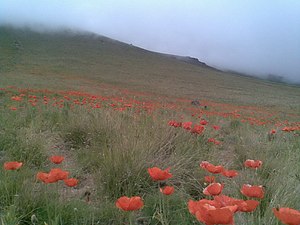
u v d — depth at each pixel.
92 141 5.30
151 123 5.69
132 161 3.77
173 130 5.25
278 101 55.47
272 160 4.47
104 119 6.00
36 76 48.12
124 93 36.31
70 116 7.07
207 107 23.92
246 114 21.47
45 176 2.47
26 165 4.05
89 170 4.23
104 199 3.34
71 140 5.57
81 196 3.40
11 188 3.08
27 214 2.69
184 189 3.48
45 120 6.98
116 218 2.86
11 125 5.84
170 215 2.88
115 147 4.15
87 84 47.41
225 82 83.75
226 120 11.66
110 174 3.62
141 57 96.19
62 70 61.47
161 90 54.25
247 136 6.54
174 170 3.81
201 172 3.83
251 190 2.21
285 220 1.52
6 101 11.55
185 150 4.63
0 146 4.71
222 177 3.89
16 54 67.69
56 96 18.38
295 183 3.29
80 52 84.44
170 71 85.62
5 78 38.62
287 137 7.21
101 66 74.44
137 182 3.53
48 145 4.96
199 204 1.66
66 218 2.73
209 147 5.18
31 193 3.08
